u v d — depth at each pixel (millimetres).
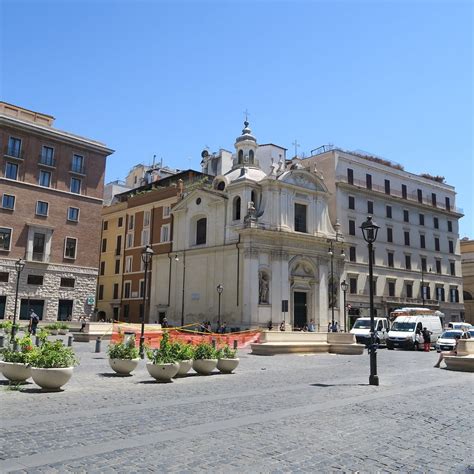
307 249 51719
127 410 10195
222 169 69812
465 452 7504
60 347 13289
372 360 15555
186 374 16953
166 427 8641
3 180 47281
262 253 48281
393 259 65000
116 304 63688
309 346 30141
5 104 50312
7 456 6707
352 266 59562
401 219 67375
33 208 49125
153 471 6223
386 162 68625
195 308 52062
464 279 83938
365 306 59469
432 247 71062
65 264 50781
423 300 63688
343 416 10031
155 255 58719
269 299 47969
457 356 21547
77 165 53188
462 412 10812
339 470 6477
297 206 52875
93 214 53656
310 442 7832
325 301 52438
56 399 11445
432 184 72938
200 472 6238
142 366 19578
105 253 68125
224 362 18031
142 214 63219
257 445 7555
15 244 47500
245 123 57312
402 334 38500
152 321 56719
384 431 8766
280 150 67438
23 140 49250
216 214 52469
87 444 7402
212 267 51125
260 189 51000
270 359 25453
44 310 48875
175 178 65125
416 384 15781
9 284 46688
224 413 10047
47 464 6402
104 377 15789
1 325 34000
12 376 13344
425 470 6582
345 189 61219
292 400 11930
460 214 76062
